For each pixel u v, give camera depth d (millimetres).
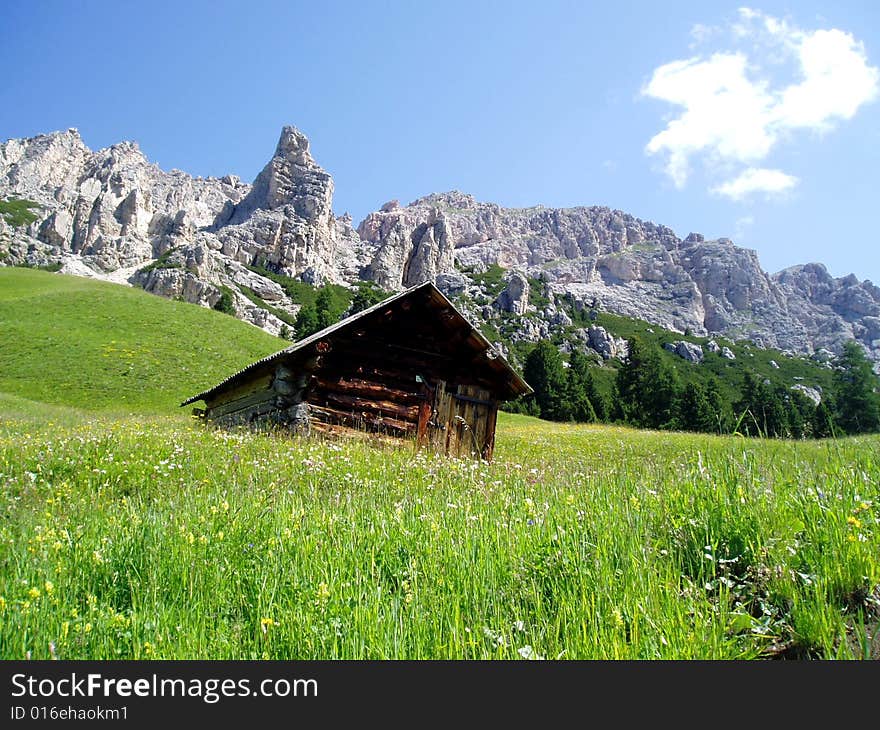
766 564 4617
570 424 59562
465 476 11312
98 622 4047
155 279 148250
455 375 22562
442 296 21688
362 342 21344
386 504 7500
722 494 5426
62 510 8078
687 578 4512
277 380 21328
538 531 5441
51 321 54250
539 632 3902
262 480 10727
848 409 79312
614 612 3785
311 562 5062
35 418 29672
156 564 5082
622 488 6824
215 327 60031
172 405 42031
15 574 4832
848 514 4953
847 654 3525
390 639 3768
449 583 4516
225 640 3865
